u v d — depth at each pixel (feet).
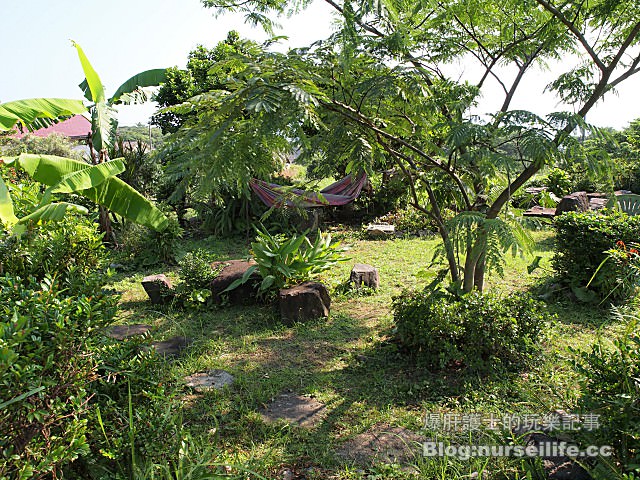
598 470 7.50
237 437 11.19
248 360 15.48
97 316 8.30
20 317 6.88
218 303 20.63
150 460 8.13
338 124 12.64
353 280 22.27
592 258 18.83
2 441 6.42
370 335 17.07
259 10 14.60
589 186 45.60
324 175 13.83
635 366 8.03
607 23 14.51
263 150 11.47
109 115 25.35
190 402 12.85
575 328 16.71
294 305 18.49
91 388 8.58
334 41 12.32
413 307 14.44
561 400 10.92
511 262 25.22
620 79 13.50
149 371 9.21
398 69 12.14
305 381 13.94
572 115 11.36
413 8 13.88
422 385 13.23
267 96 9.51
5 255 12.87
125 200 14.90
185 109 10.94
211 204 35.88
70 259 13.98
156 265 28.63
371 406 12.41
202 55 44.27
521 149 11.25
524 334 13.76
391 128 13.85
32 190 17.40
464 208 16.28
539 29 14.97
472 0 14.83
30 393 6.30
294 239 20.68
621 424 7.56
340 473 9.78
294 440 11.10
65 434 7.20
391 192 40.60
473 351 13.55
